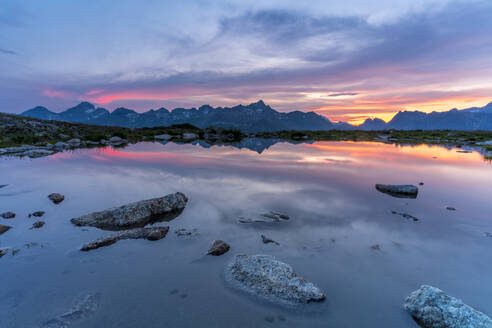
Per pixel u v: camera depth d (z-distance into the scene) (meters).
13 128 56.97
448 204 15.42
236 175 22.73
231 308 6.73
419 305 6.58
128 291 7.32
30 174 22.50
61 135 62.91
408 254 9.55
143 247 9.88
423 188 18.91
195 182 20.12
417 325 6.29
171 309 6.64
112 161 30.12
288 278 7.65
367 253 9.62
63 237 10.64
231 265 8.56
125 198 16.12
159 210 13.37
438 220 12.86
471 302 7.04
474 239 10.75
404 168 26.45
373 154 38.41
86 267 8.50
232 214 13.48
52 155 35.38
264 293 7.26
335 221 12.68
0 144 43.97
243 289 7.46
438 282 7.90
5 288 7.36
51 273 8.12
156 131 92.56
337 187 18.98
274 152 41.06
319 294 7.09
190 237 10.79
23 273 8.09
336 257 9.35
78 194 16.77
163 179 21.02
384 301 7.08
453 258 9.26
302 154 38.31
